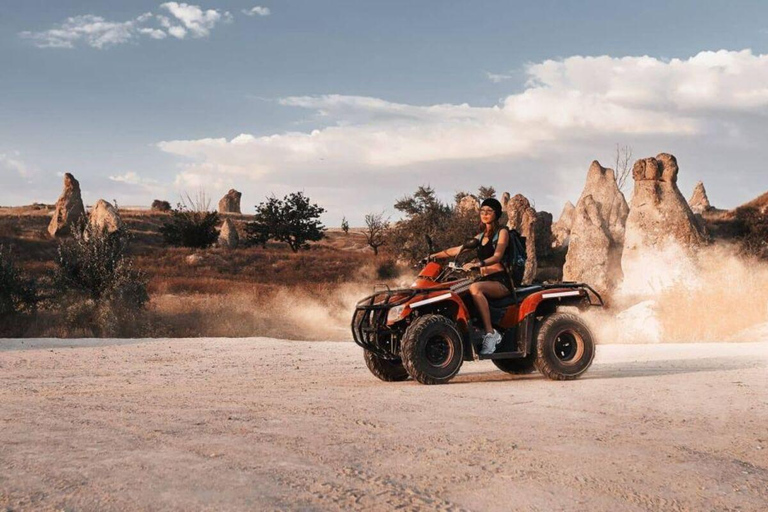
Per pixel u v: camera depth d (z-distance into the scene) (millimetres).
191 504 2805
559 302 8547
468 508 2904
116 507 2766
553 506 2969
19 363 11539
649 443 4188
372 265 61219
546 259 56875
